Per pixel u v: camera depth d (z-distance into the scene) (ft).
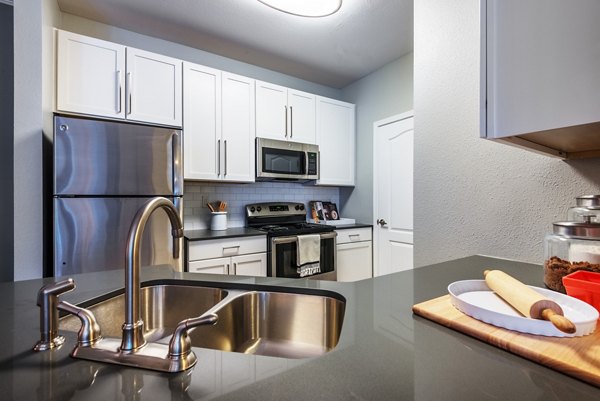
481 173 4.17
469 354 1.61
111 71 7.10
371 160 11.28
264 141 9.45
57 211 5.89
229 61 10.11
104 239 6.30
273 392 1.27
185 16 7.84
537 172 3.66
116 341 1.73
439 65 4.62
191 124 8.22
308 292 2.99
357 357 1.59
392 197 10.47
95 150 6.28
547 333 1.69
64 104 6.57
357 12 7.61
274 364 1.53
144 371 1.48
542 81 2.14
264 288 3.16
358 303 2.48
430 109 4.75
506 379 1.37
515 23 2.26
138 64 7.44
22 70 5.82
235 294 3.08
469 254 4.31
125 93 7.23
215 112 8.66
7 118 7.15
